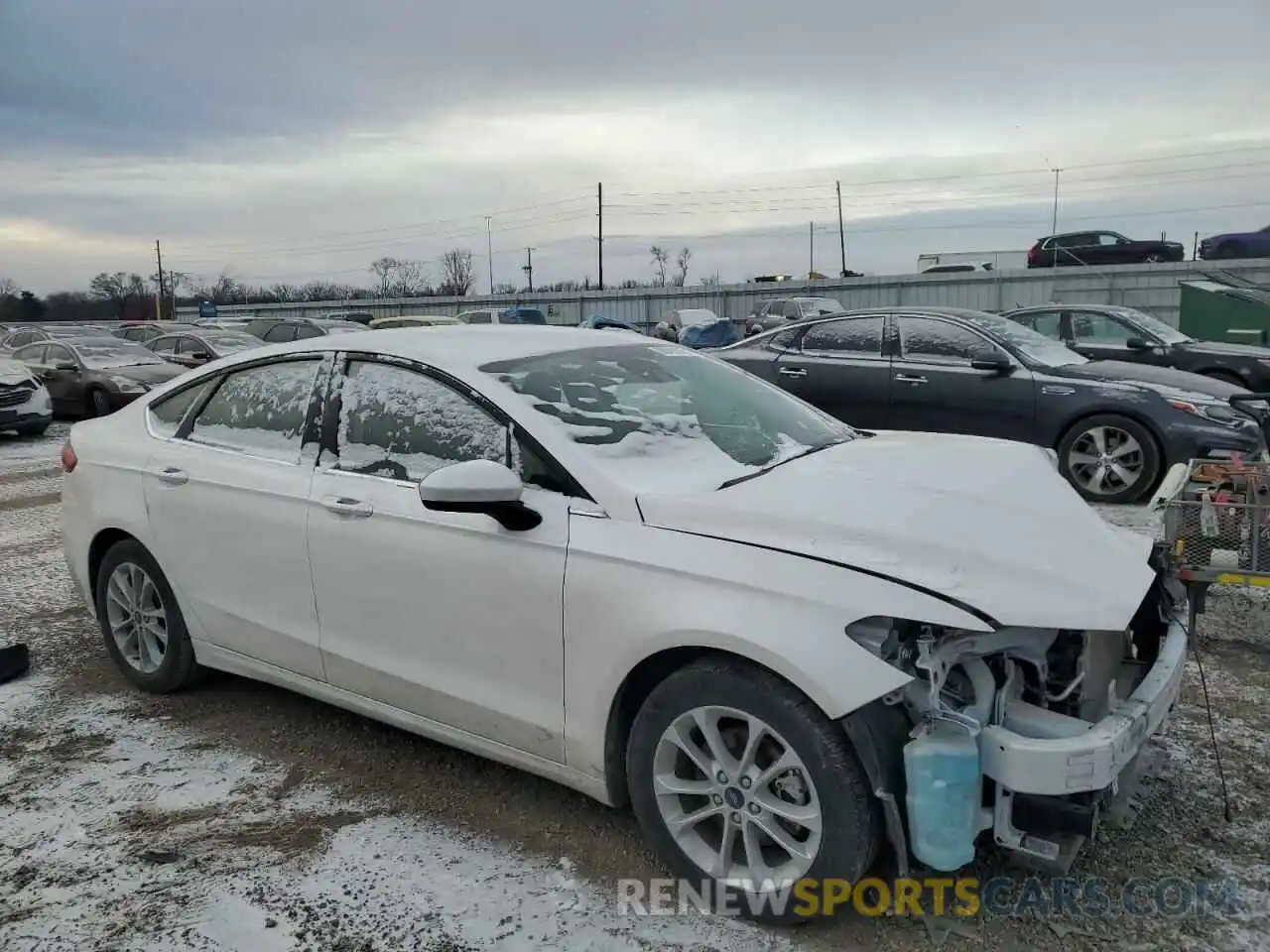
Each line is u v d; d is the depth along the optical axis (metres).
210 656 4.07
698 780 2.78
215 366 4.16
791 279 44.22
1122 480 7.75
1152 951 2.53
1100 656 2.73
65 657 4.90
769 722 2.54
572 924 2.70
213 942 2.66
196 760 3.75
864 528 2.67
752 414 3.71
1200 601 4.18
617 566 2.77
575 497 2.94
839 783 2.46
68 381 16.42
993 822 2.46
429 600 3.19
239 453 3.87
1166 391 7.64
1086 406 7.79
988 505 2.93
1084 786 2.36
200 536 3.92
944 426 8.45
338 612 3.47
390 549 3.27
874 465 3.32
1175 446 7.47
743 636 2.51
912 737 2.43
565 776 3.02
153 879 2.96
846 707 2.39
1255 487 4.04
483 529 3.04
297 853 3.08
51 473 11.08
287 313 53.19
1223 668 4.32
